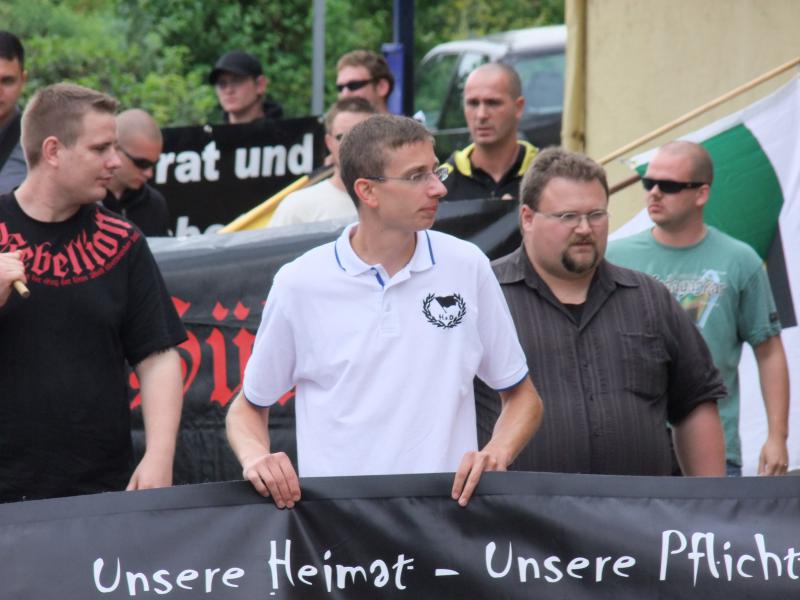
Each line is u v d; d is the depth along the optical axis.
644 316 14.51
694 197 17.66
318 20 40.50
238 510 11.84
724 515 11.84
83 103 13.80
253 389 12.55
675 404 14.86
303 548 11.77
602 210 14.27
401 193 11.91
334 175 20.62
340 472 12.05
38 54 46.97
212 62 51.31
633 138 23.12
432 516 11.80
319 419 12.20
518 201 17.03
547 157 14.52
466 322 12.20
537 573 11.77
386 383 12.02
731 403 17.94
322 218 20.31
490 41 42.59
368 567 11.77
